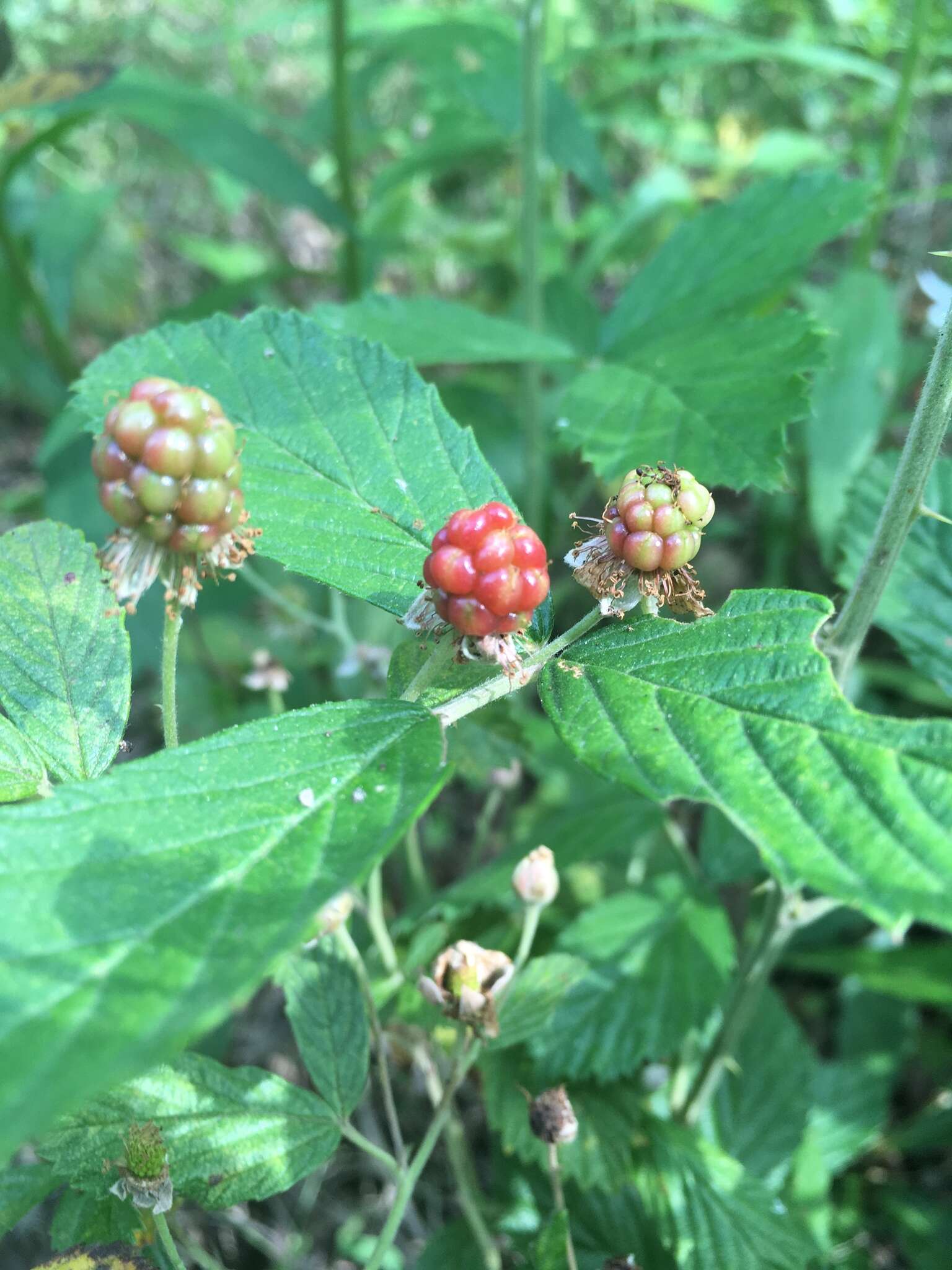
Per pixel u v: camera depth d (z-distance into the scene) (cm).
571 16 44
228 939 8
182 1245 17
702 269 22
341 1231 22
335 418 14
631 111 44
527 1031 14
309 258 52
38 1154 12
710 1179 18
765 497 33
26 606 13
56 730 12
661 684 10
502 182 45
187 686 29
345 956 15
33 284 34
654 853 24
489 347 22
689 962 19
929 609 17
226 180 45
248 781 9
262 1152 13
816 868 8
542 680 11
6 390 40
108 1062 7
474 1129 24
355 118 40
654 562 11
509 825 27
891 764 9
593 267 38
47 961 7
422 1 44
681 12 48
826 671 10
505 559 10
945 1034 25
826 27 40
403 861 26
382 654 22
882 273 38
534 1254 15
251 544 11
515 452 33
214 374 14
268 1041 26
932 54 35
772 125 47
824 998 27
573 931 20
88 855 8
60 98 26
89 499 30
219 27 54
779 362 19
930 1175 24
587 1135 18
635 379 20
